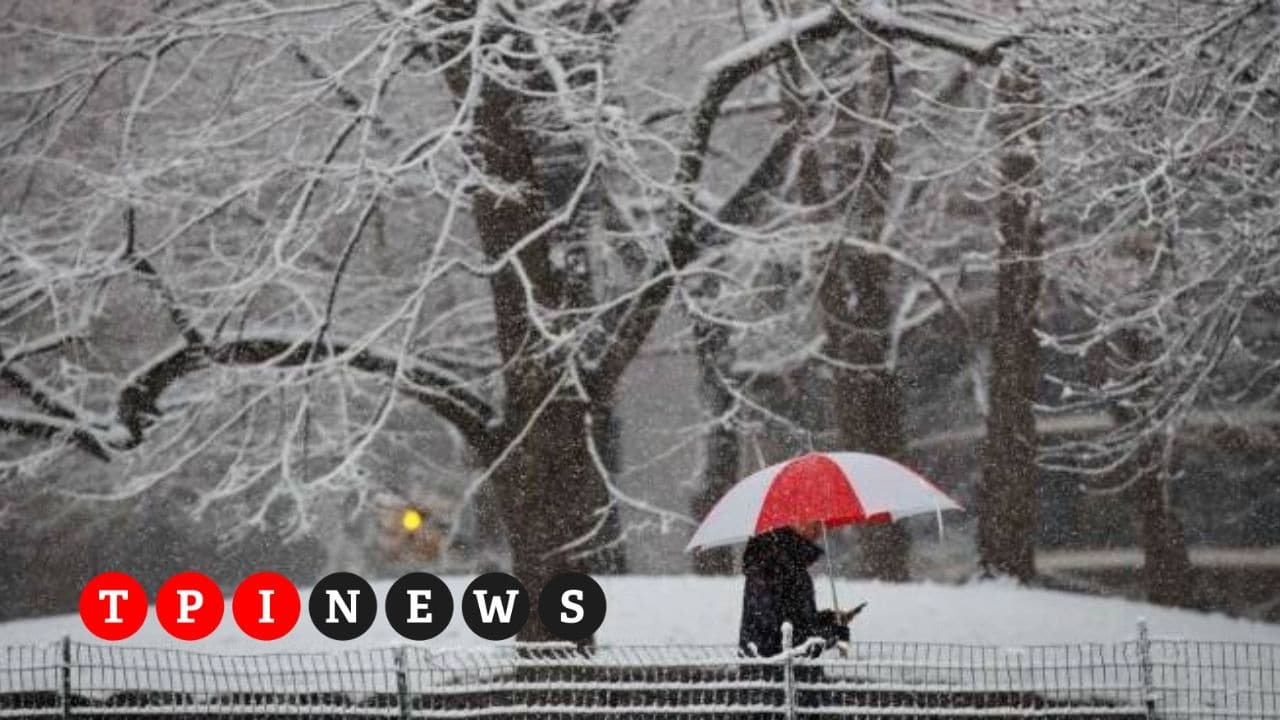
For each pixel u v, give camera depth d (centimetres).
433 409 5691
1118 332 7544
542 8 5597
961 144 7044
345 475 5375
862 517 3931
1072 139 5653
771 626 3644
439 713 3697
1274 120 4881
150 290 5781
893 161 7262
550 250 5897
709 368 7212
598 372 5706
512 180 5594
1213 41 5166
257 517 5344
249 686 3838
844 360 7438
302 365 5425
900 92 7219
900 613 5447
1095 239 5606
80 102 5856
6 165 6166
